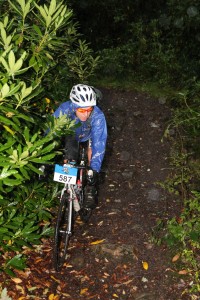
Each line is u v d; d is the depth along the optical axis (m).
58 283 4.10
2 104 2.79
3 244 3.75
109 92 8.37
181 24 9.25
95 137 4.12
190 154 6.26
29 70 4.09
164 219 5.05
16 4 4.04
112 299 4.00
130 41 9.77
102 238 4.72
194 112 6.90
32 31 3.71
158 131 7.00
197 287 4.07
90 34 10.59
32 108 4.38
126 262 4.41
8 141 2.86
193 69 8.88
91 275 4.24
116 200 5.40
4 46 3.01
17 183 2.77
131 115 7.52
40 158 2.89
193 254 4.48
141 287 4.13
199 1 9.27
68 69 6.15
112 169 6.04
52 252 4.45
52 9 3.33
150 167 6.11
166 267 4.36
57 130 3.59
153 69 8.98
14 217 3.94
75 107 4.03
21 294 3.90
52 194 4.56
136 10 10.37
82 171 4.35
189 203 5.23
